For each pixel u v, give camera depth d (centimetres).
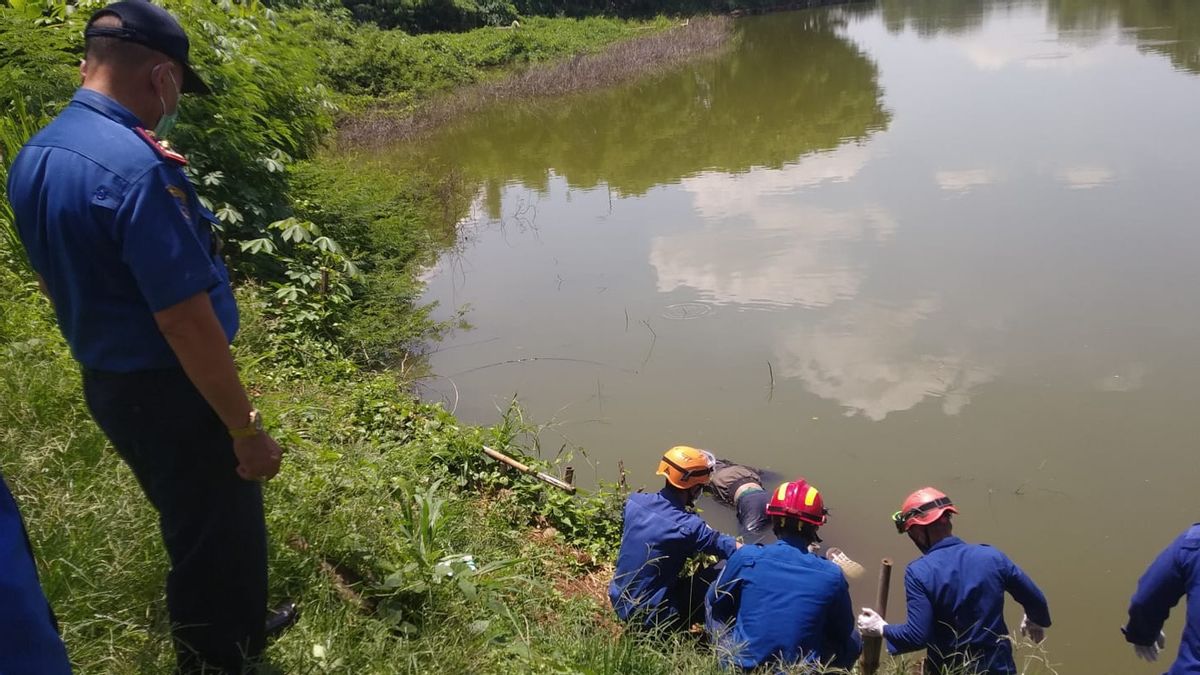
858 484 579
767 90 2189
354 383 639
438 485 482
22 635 179
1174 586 346
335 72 2233
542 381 737
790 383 711
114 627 278
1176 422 617
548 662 333
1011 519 535
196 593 253
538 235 1149
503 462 548
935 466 589
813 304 858
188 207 228
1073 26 2903
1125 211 1031
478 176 1465
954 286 866
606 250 1073
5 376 399
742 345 784
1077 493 553
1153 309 781
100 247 215
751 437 638
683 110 1997
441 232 1150
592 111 2055
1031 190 1140
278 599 313
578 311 885
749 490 549
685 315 857
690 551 437
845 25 3803
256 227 770
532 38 3009
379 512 392
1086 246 936
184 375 232
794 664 365
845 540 532
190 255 218
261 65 855
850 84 2159
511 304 916
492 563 384
